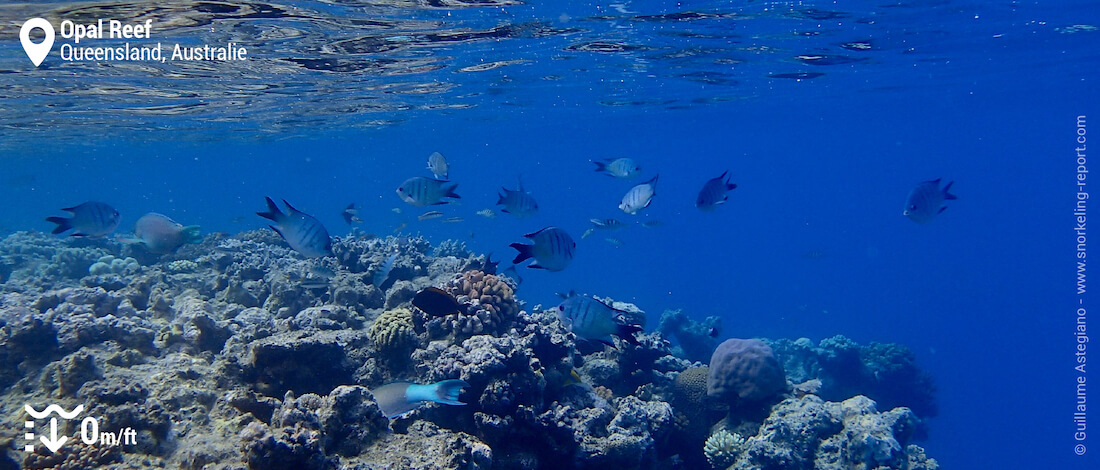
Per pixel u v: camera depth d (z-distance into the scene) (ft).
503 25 42.22
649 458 24.17
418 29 41.11
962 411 110.73
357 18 36.86
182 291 35.17
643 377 31.91
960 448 96.58
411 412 18.38
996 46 56.90
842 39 51.34
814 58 60.03
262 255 43.39
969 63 66.44
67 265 41.98
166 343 23.03
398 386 17.03
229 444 14.23
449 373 20.01
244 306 33.01
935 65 66.90
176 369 19.47
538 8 38.55
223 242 46.50
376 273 31.50
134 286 31.45
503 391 19.67
